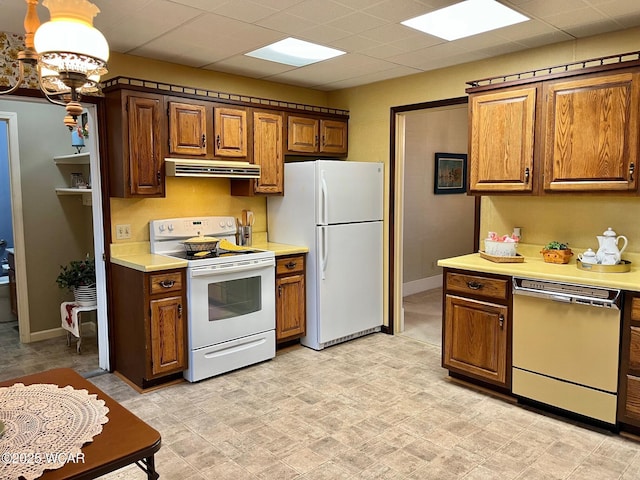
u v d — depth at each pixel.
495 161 3.29
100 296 3.64
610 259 2.89
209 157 3.72
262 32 3.00
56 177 4.45
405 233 5.99
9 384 1.65
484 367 3.16
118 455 1.19
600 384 2.65
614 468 2.32
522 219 3.56
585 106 2.86
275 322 3.89
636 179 2.71
